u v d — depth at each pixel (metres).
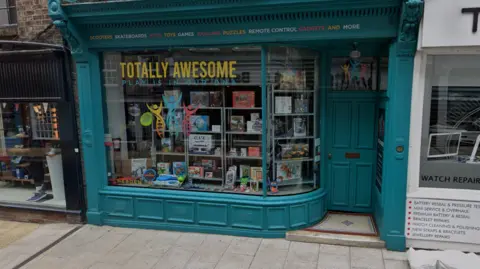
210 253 4.72
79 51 5.23
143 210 5.52
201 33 4.84
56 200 6.05
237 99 5.18
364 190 5.62
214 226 5.28
